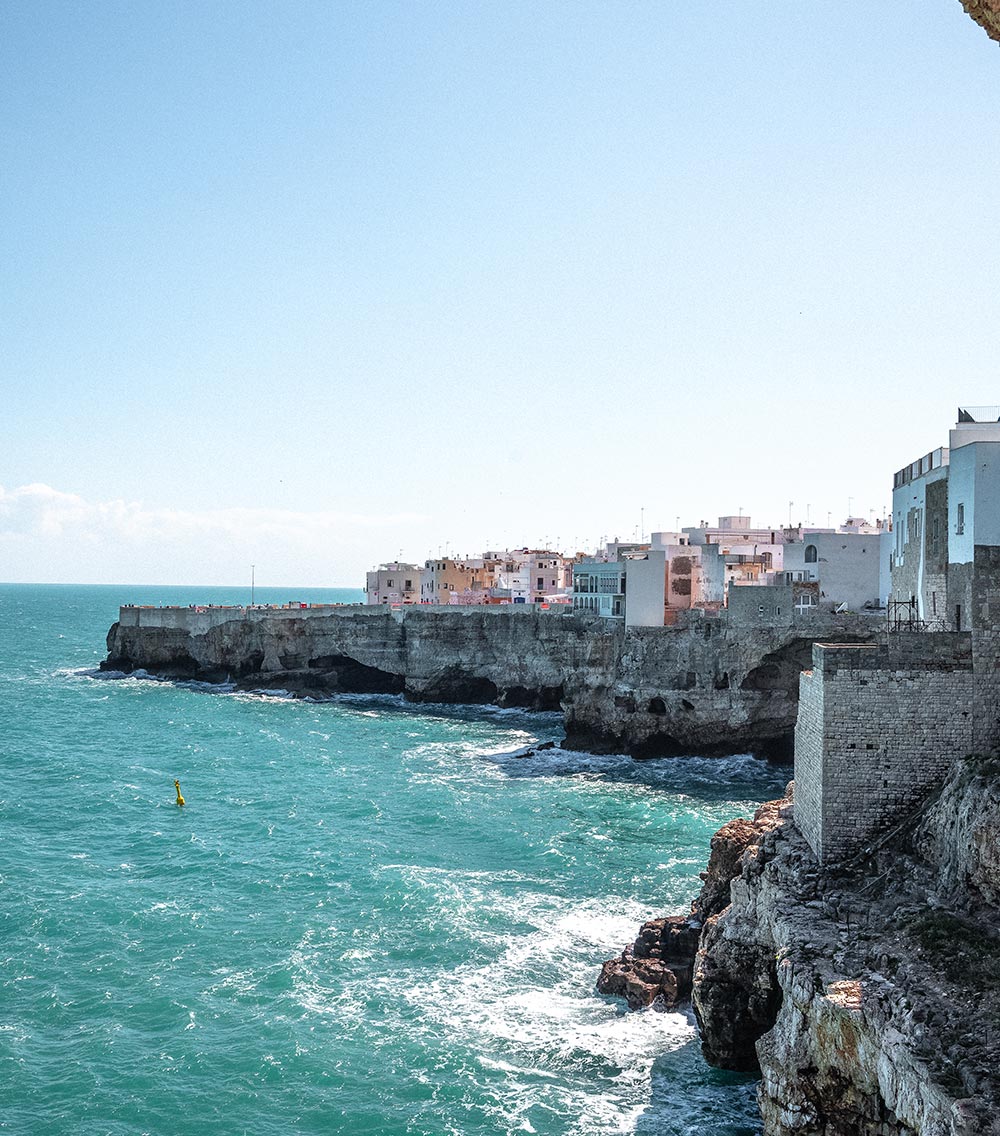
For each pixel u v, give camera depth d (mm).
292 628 154750
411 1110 41719
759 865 42688
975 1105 25766
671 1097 41906
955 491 47094
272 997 50781
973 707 40156
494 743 115875
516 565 184375
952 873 36219
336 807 86562
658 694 102375
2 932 58344
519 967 53531
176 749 112625
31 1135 40469
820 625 94812
